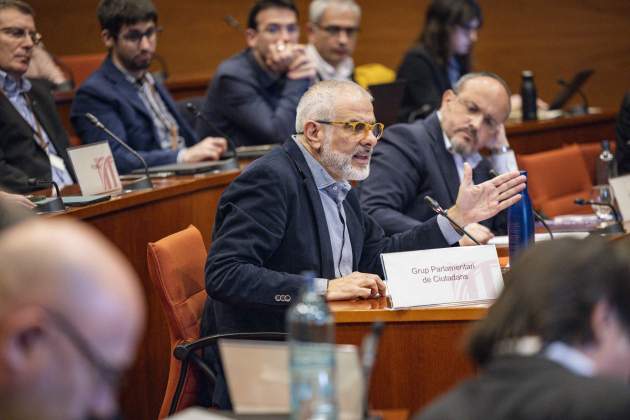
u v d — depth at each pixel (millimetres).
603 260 3658
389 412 5246
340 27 14133
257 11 12664
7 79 10633
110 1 11680
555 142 14453
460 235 7570
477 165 9703
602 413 3377
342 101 7305
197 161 11086
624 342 3609
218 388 6875
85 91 11578
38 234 3014
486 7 18984
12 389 2971
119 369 3059
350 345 6445
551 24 18766
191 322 7352
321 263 7250
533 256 3771
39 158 10469
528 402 3473
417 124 9727
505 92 9516
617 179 9422
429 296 6418
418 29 19359
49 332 2955
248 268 6867
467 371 6375
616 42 18531
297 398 4238
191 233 7742
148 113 11797
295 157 7336
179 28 19312
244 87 12531
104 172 9172
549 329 3607
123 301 3027
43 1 18953
